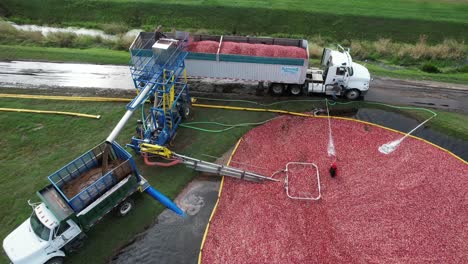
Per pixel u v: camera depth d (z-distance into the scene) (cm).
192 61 2242
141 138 1912
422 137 2047
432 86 2564
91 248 1460
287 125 2141
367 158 1883
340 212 1586
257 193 1691
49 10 3806
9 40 3053
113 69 2681
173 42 1977
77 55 2856
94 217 1424
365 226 1522
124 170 1499
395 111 2275
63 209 1331
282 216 1573
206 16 3631
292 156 1905
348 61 2200
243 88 2514
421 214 1571
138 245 1473
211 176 1797
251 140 2025
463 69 2831
